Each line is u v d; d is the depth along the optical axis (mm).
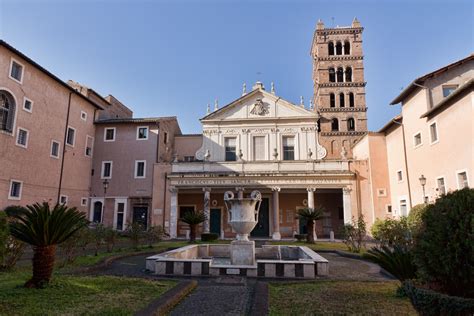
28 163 25344
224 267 10398
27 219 7941
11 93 23734
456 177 19406
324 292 7812
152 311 5711
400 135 27281
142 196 32344
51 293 7047
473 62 22859
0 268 10586
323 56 49156
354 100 47125
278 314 5977
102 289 7672
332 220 33031
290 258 15391
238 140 33781
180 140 38344
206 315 6062
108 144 34219
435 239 5105
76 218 8312
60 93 29438
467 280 4758
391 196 29078
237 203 12141
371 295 7465
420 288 5191
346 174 29625
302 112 33781
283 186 30031
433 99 22781
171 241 26031
